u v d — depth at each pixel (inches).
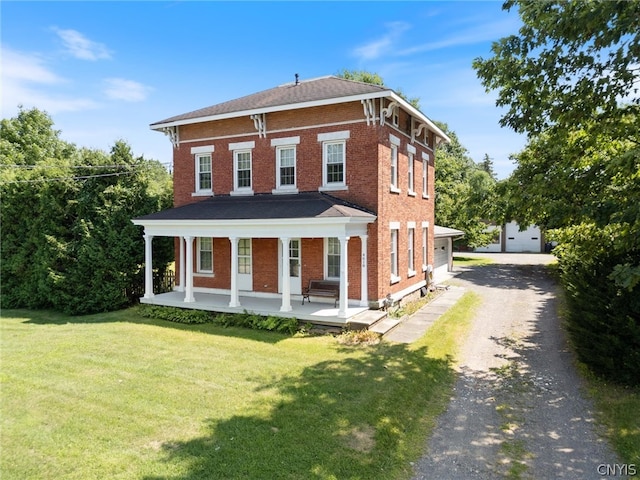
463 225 1323.8
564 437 254.5
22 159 1473.9
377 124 553.0
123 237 680.4
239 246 661.9
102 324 567.2
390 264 598.5
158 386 336.8
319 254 595.5
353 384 333.7
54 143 1700.3
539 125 331.6
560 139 326.6
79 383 346.3
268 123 632.4
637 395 305.3
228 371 369.7
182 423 271.9
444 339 465.1
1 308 727.1
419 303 659.4
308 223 494.9
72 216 697.6
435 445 246.1
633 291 307.0
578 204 312.5
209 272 693.3
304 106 569.9
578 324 357.7
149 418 280.1
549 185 310.8
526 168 379.2
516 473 216.4
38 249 697.0
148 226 627.5
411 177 697.6
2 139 1518.2
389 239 591.5
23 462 228.8
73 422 275.9
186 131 713.0
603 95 293.1
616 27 250.5
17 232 737.0
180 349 441.4
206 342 466.0
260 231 531.8
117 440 251.3
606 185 303.4
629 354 308.2
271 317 520.7
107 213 676.1
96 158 715.4
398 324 527.2
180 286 717.9
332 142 589.3
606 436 254.4
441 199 1323.8
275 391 322.0
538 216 375.2
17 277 733.9
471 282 906.1
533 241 1686.8
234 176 670.5
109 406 300.0
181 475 212.8
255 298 633.0
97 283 655.8
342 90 584.7
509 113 343.3
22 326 578.2
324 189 589.9
